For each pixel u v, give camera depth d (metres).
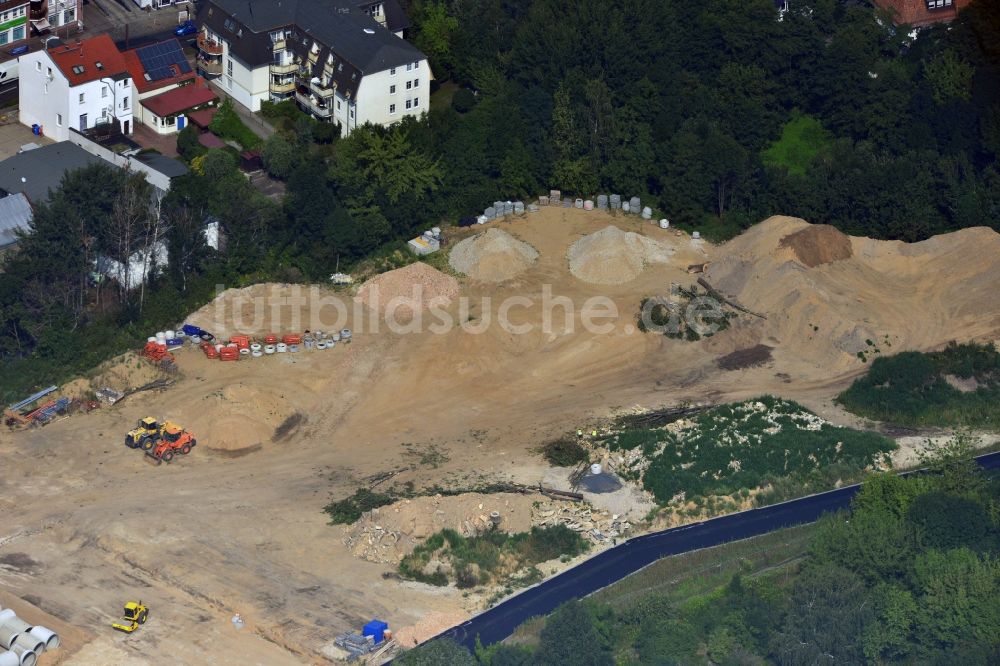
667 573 166.25
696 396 196.25
